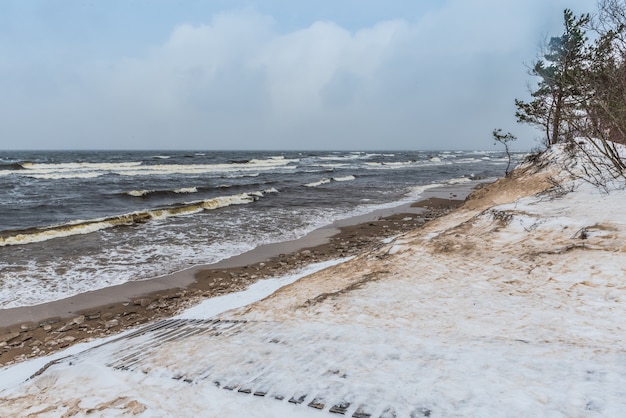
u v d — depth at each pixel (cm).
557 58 1427
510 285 529
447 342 378
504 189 1396
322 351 388
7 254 1166
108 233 1473
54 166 4772
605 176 988
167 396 342
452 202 2358
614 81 876
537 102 1596
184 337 504
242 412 302
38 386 414
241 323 536
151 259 1141
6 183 2995
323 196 2681
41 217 1761
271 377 345
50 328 715
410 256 733
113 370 407
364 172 5081
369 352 372
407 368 329
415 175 4675
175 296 865
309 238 1423
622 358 304
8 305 809
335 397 297
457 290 542
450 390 285
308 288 679
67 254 1177
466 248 718
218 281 957
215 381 354
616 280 469
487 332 396
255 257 1171
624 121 828
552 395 262
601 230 617
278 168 5569
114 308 802
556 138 1581
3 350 638
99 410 333
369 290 587
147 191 2483
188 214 1923
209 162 6462
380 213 1988
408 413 264
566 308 430
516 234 734
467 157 11256
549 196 941
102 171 4256
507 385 281
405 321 455
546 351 332
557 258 573
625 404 239
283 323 503
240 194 2469
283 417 287
